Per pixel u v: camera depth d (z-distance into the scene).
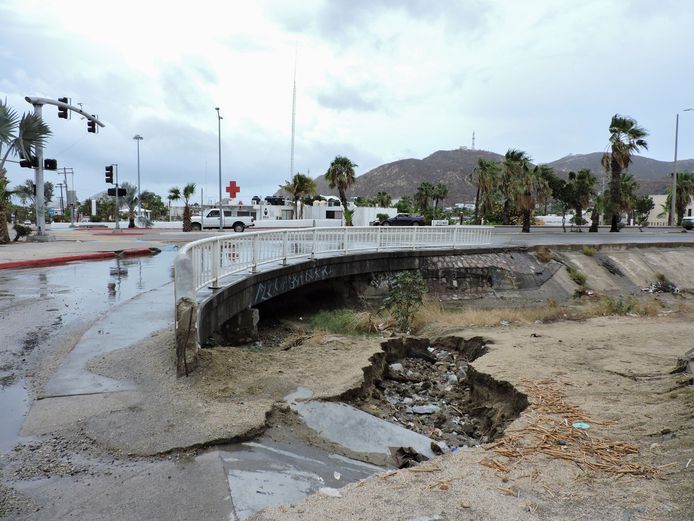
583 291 21.64
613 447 4.33
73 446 4.19
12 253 19.50
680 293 23.48
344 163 56.31
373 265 17.48
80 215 80.25
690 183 69.81
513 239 29.52
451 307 18.05
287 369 6.86
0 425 4.57
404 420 6.48
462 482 3.71
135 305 9.45
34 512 3.31
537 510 3.31
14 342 7.34
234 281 9.52
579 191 53.44
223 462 4.01
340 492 3.58
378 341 9.44
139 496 3.51
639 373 6.98
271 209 55.56
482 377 7.26
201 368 5.98
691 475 3.67
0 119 23.64
